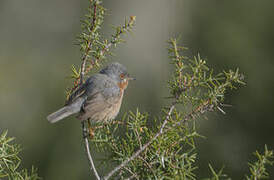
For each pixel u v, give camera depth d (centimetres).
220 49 1365
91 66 680
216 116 1295
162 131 558
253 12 1360
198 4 1477
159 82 1977
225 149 1277
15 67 1902
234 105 1295
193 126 560
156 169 561
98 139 607
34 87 1812
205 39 1419
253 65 1311
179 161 572
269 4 1350
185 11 1585
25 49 2047
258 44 1330
